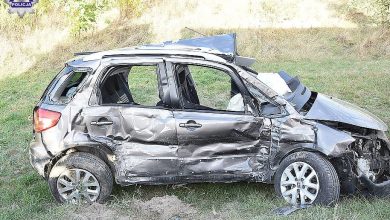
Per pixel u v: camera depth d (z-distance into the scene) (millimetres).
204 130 5648
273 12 16516
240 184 6387
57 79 6000
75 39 15422
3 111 10562
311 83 11492
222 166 5715
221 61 5812
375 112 9508
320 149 5496
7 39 15359
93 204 5676
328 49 14828
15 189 6480
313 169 5477
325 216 5070
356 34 15453
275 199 5855
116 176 5797
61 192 5832
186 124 5648
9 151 8016
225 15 16281
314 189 5555
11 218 5512
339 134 5535
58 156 5773
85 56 6090
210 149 5691
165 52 5883
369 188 5656
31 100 11234
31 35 15516
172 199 5801
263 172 5711
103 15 16359
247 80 5770
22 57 14633
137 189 6289
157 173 5750
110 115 5715
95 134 5711
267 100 5730
